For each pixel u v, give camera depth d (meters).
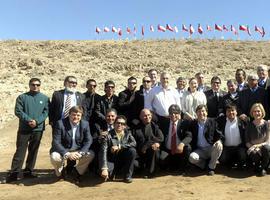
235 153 10.40
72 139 9.86
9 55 38.19
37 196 8.85
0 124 20.45
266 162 9.95
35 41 45.91
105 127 10.34
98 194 8.84
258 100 10.73
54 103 10.43
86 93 10.74
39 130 10.26
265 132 10.10
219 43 47.28
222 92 11.52
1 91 26.12
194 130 10.50
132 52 42.12
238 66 36.78
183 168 10.46
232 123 10.38
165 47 45.12
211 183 9.49
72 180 9.98
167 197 8.49
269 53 41.84
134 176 10.28
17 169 10.20
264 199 8.30
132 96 10.88
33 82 10.23
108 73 33.94
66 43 45.03
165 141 10.48
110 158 10.02
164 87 10.91
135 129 10.27
